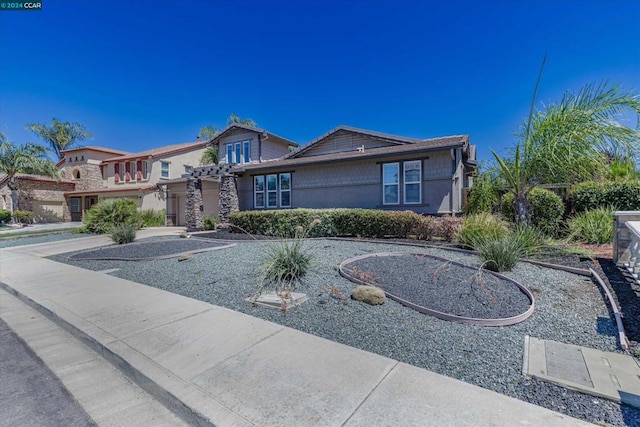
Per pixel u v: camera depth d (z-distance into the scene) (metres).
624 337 3.28
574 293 4.64
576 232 8.27
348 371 2.81
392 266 6.02
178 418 2.43
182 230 17.62
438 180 11.48
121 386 2.89
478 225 7.69
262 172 15.64
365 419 2.16
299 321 4.04
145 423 2.36
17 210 25.38
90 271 7.48
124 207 17.81
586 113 6.99
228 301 4.92
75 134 40.12
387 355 3.14
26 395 2.74
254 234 12.95
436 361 2.99
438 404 2.31
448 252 7.36
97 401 2.65
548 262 6.24
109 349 3.35
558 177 7.66
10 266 8.41
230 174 15.56
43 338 4.00
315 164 13.77
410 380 2.65
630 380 2.58
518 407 2.27
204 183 20.00
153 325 4.00
